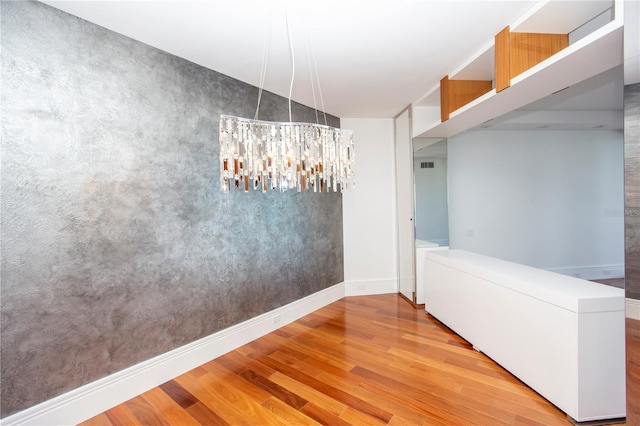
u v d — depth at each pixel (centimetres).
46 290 173
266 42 221
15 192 163
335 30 207
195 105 251
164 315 228
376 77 292
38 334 171
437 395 200
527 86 209
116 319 202
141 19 189
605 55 166
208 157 260
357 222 438
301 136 170
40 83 171
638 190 134
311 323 334
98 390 192
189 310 245
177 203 238
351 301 410
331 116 418
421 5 181
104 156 197
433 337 289
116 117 203
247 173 164
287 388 213
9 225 161
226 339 270
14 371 163
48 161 174
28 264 167
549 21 193
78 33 186
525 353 203
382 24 201
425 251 371
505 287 221
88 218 190
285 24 199
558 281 203
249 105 299
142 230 216
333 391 208
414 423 175
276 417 184
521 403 189
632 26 135
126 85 208
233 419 183
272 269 322
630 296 137
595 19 191
